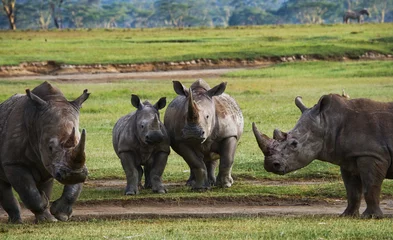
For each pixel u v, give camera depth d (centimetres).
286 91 10062
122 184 4844
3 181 3672
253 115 7850
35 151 3444
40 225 3381
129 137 4459
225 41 16512
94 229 3209
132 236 2980
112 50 14725
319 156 3600
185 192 4422
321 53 14438
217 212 3853
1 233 3183
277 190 4397
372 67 12781
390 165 3531
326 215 3675
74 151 3025
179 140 4478
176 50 14725
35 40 17012
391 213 3762
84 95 3478
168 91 9956
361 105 3600
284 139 3550
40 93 3500
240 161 5375
